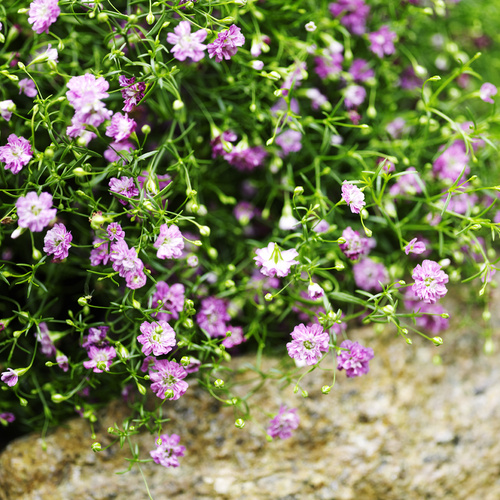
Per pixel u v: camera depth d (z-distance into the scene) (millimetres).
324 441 574
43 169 539
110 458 568
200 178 576
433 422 581
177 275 569
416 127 596
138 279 538
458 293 602
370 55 598
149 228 548
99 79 532
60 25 569
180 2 548
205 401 574
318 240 548
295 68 565
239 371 567
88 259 562
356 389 581
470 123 586
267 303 577
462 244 573
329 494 568
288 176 576
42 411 579
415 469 573
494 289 602
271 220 595
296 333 538
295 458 572
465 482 575
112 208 546
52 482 564
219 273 572
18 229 533
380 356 587
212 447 572
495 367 595
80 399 560
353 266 577
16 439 573
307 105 588
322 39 581
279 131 566
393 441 576
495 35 631
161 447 546
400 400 582
